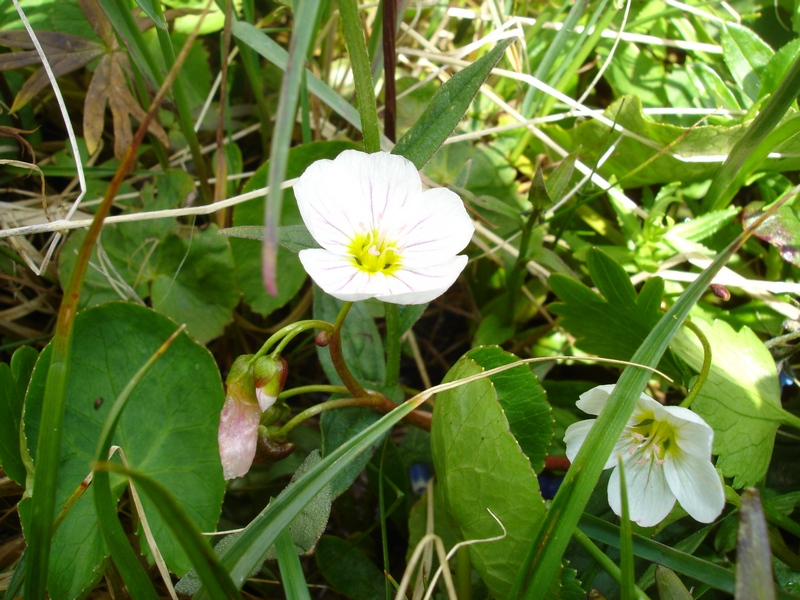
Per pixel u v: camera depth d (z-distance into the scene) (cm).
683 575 9
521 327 13
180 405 9
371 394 9
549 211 12
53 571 8
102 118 11
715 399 9
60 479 9
